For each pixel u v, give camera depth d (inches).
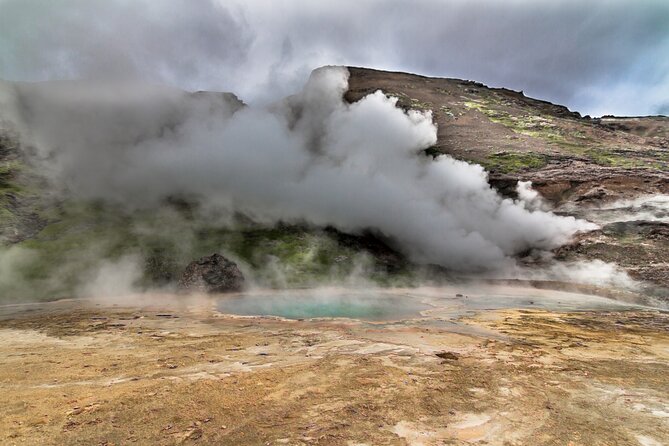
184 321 812.0
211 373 484.1
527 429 354.6
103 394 411.5
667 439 340.8
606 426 363.6
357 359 551.8
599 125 3385.8
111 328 740.0
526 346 645.9
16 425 339.9
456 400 415.2
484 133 2748.5
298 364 525.3
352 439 327.0
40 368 498.9
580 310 993.5
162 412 370.0
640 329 781.3
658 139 2883.9
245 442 318.7
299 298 1135.0
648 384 472.7
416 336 703.1
